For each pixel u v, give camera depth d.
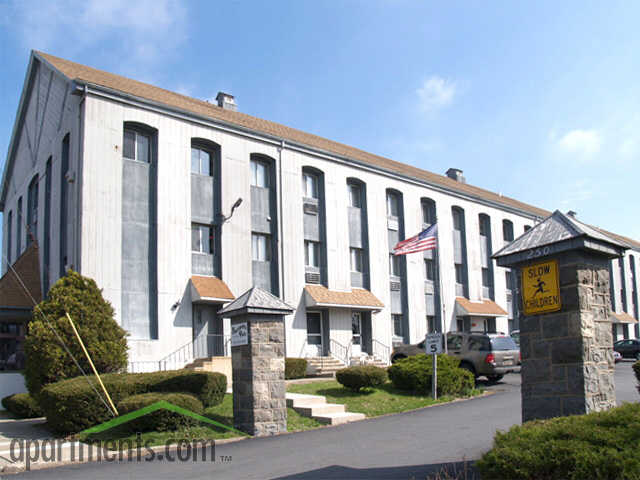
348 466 8.45
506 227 38.12
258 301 12.31
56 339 14.18
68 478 8.45
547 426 6.23
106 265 19.06
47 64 22.70
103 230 19.19
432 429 11.46
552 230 7.55
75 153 19.83
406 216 30.23
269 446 10.56
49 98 23.48
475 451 8.96
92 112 19.56
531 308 7.59
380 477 7.62
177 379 12.96
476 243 34.50
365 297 26.84
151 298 20.06
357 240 27.91
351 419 13.44
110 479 8.30
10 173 30.02
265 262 23.92
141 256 20.09
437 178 36.00
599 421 6.10
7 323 20.08
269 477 8.03
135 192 20.34
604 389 7.25
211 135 22.69
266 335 12.31
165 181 20.97
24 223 25.84
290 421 13.02
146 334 19.72
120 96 20.20
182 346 20.39
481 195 35.81
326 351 25.44
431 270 31.58
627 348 32.62
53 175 22.03
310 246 25.94
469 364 19.47
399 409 14.67
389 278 28.84
